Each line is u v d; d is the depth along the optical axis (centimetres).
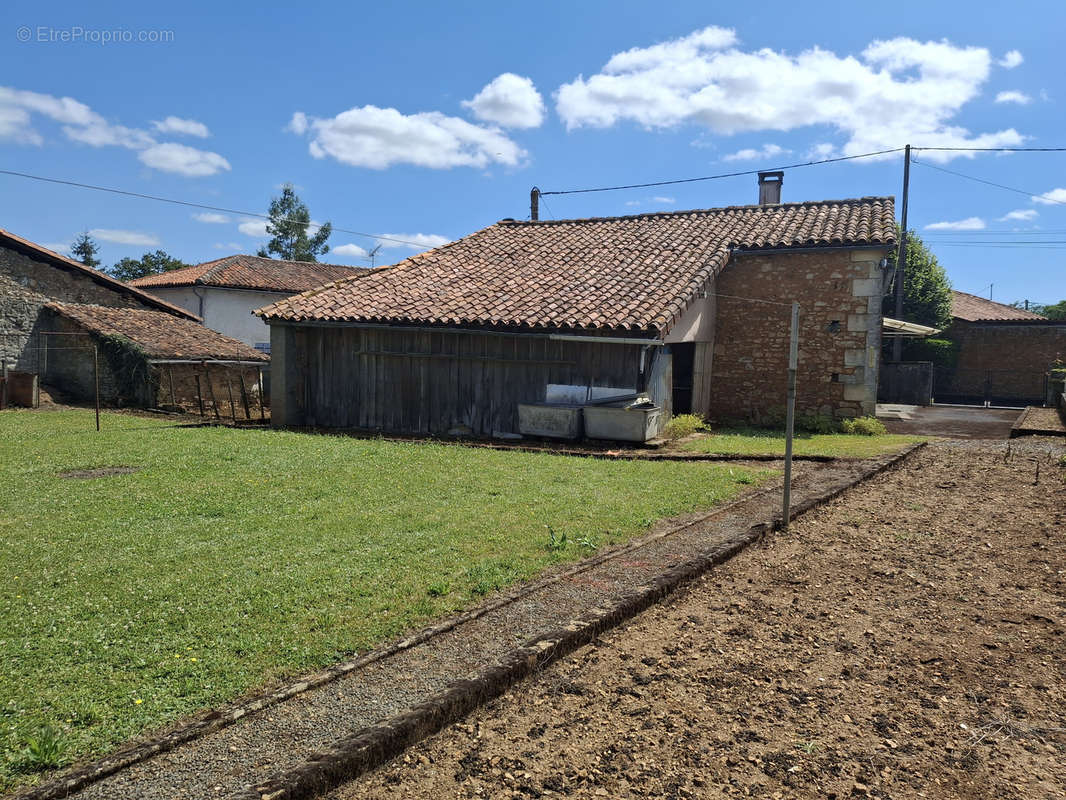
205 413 1833
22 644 356
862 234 1376
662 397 1290
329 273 3403
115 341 1861
